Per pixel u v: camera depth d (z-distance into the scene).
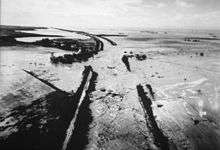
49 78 13.82
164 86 13.24
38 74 14.58
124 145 6.64
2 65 16.50
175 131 7.71
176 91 12.34
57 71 15.86
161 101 10.69
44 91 11.16
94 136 7.07
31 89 11.34
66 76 14.59
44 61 19.17
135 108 9.62
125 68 18.03
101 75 15.38
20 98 9.95
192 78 15.44
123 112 9.13
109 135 7.20
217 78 15.62
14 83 12.12
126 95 11.33
